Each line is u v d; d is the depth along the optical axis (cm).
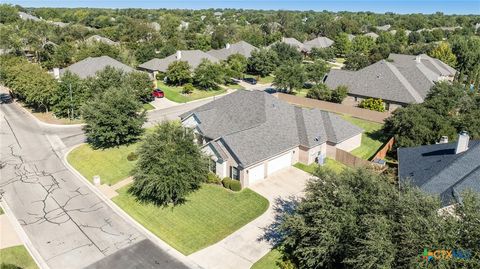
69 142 4491
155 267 2431
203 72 7025
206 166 3256
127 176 3641
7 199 3198
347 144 4284
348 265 2041
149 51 8850
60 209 3073
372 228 1788
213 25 18325
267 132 3791
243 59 8375
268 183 3509
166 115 5575
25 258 2480
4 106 5944
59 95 5184
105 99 4203
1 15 14588
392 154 4184
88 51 8144
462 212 1783
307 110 4381
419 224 1709
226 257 2530
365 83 6075
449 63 9181
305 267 2288
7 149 4247
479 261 1569
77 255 2527
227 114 4231
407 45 13388
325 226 2005
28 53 10400
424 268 1591
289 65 6912
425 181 2595
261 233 2783
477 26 19312
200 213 3034
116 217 2984
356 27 15762
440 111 4206
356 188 2136
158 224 2898
